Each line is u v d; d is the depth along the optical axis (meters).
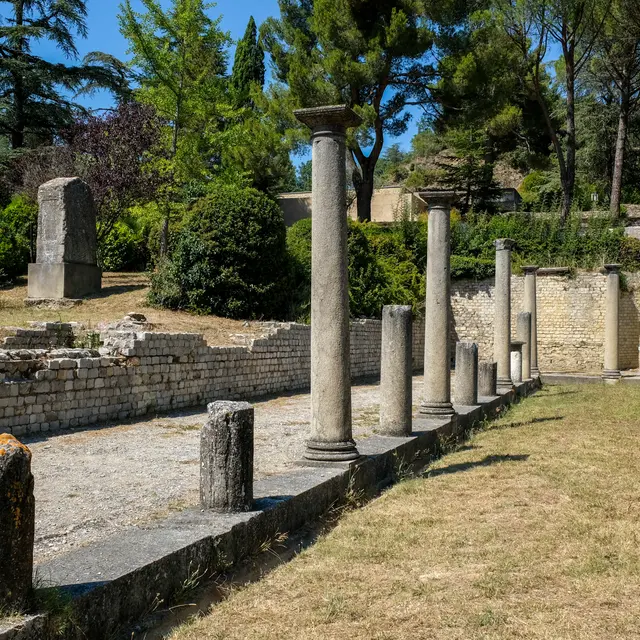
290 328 17.16
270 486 5.64
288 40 30.97
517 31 30.84
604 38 31.56
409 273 28.66
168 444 8.73
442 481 7.19
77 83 31.83
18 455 2.92
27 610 2.91
